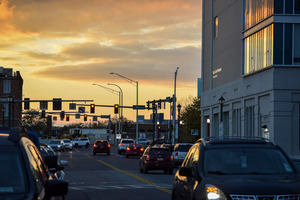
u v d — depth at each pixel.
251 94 49.41
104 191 21.00
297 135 43.97
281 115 44.03
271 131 44.44
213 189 8.12
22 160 5.23
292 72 44.28
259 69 46.94
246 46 51.28
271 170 9.05
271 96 44.53
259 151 9.43
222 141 9.80
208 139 10.38
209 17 63.81
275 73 44.28
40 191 5.30
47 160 7.47
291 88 44.12
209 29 63.84
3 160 5.16
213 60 62.09
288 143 43.84
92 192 20.55
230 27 56.12
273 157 9.32
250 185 8.07
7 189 4.93
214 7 62.00
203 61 66.38
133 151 57.88
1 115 93.00
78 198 18.28
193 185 8.97
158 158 32.91
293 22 44.38
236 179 8.41
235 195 7.92
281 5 44.38
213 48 62.19
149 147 33.94
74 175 30.94
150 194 19.80
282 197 7.91
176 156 40.91
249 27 49.84
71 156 61.62
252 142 9.77
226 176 8.72
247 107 51.41
